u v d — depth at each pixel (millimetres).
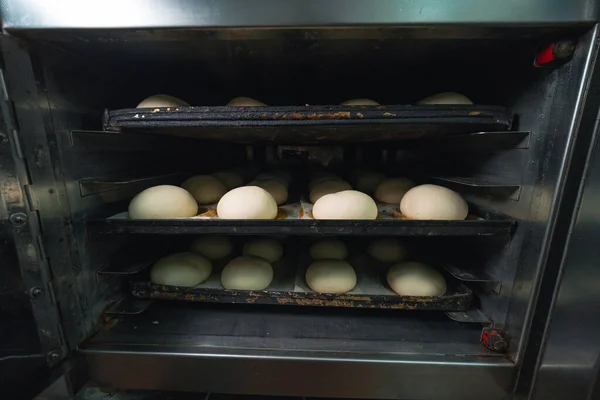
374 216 678
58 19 435
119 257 728
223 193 897
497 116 521
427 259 864
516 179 548
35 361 523
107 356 592
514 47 510
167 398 687
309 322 683
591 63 406
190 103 882
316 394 604
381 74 718
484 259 665
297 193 1052
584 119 421
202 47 530
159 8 435
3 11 432
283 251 1002
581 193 439
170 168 994
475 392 572
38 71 491
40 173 495
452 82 771
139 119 536
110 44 508
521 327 532
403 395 590
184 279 727
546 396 532
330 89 854
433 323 675
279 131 626
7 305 495
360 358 579
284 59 607
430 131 632
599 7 395
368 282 783
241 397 689
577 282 475
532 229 506
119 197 719
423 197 673
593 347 504
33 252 490
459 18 422
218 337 634
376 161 1471
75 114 575
